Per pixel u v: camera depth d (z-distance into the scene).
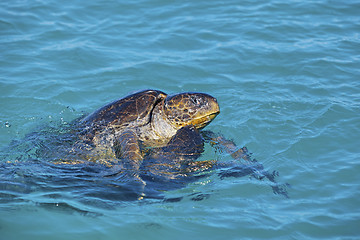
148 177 13.83
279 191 13.45
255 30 25.19
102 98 19.38
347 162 14.73
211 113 16.03
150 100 16.50
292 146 15.78
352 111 17.67
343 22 26.08
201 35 24.78
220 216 12.26
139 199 12.84
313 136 16.28
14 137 16.28
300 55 22.58
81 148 15.12
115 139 15.67
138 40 24.23
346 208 12.59
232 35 24.78
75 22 25.91
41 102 18.70
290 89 19.81
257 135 16.59
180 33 24.97
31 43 23.34
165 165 14.46
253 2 28.78
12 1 27.80
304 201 12.98
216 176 14.16
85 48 23.08
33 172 13.81
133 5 28.06
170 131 16.67
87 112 18.25
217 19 26.53
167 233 11.48
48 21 25.73
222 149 15.69
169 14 27.16
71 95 19.36
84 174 13.92
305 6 28.02
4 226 11.24
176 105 16.17
